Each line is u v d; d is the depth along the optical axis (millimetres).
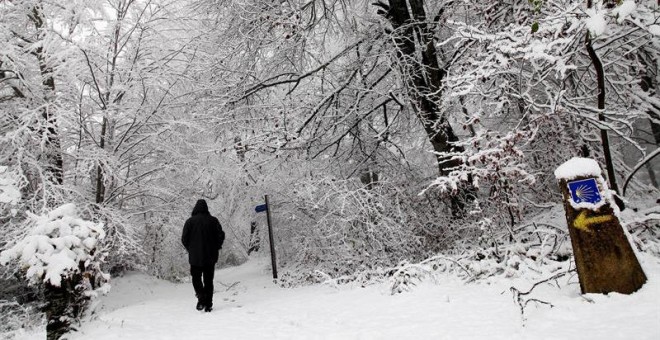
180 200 10258
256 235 12680
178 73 9633
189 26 10156
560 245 4828
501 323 3297
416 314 4051
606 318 2877
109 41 9039
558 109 4777
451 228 7816
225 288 9289
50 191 7648
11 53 7305
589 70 6250
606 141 4949
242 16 9156
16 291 8406
